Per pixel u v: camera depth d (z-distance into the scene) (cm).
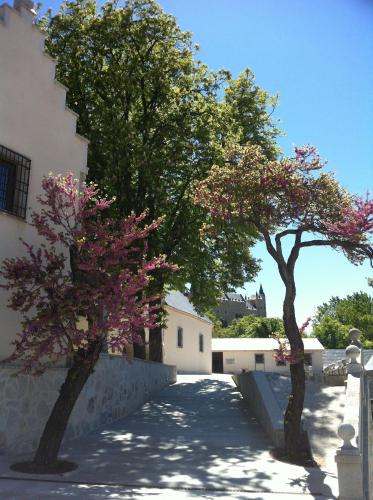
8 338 1012
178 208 2031
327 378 1595
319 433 1042
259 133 2172
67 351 822
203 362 3650
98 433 1163
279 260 1019
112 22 1884
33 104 1142
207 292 2161
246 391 1598
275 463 905
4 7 1078
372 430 1127
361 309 7225
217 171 1062
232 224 1084
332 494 727
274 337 998
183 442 1076
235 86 2158
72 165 1257
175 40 2006
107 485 748
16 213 1067
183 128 1961
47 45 1892
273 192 1009
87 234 866
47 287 837
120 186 1836
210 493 724
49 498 668
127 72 1902
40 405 1013
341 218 988
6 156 1055
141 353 2014
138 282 832
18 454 936
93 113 1891
